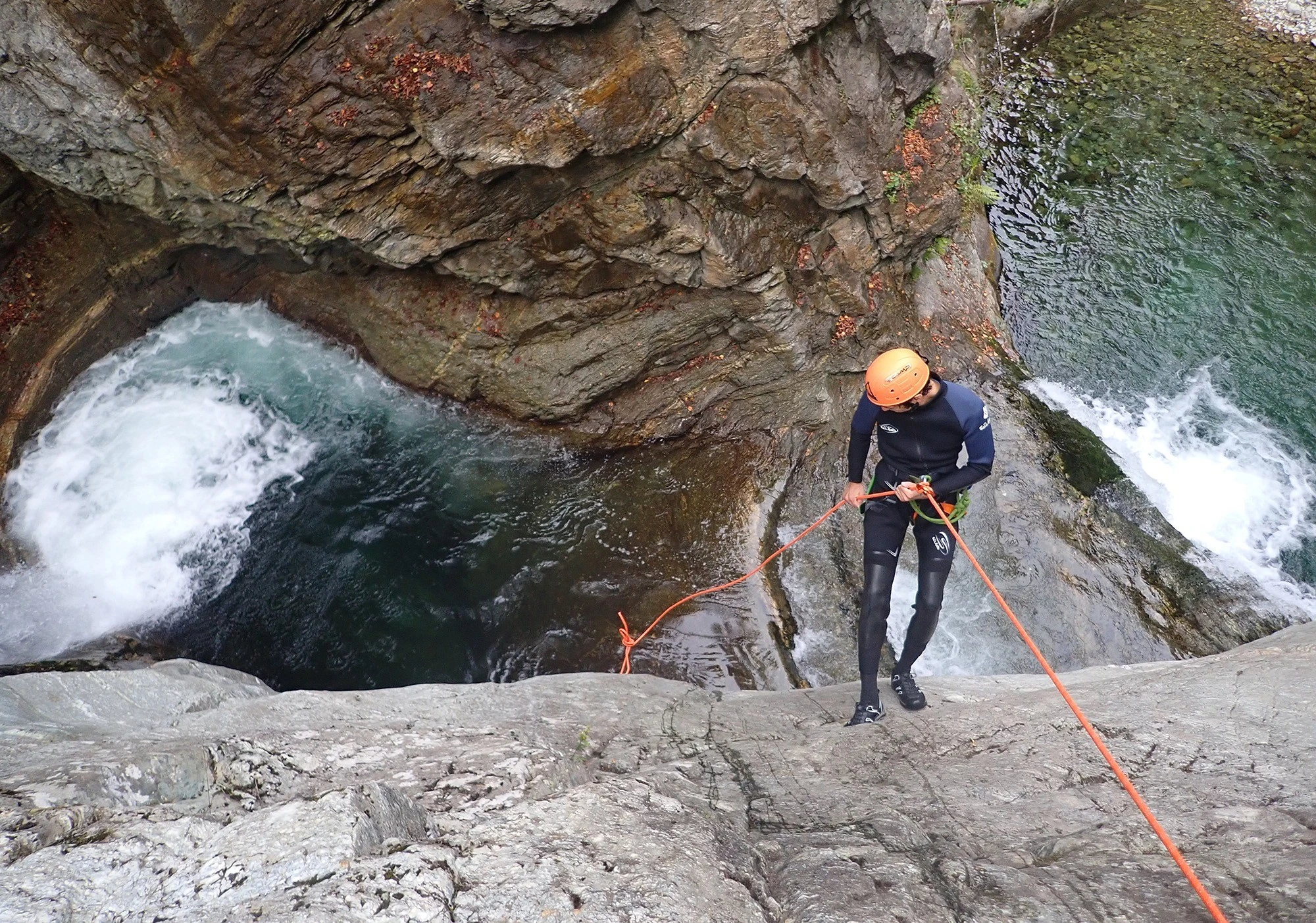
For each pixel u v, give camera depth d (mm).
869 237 7344
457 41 5590
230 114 5734
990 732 3789
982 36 12031
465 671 6297
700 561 6738
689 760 3654
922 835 2859
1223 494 7711
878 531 4121
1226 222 10031
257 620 6488
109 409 7250
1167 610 6652
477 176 6133
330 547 6875
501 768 3094
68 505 6816
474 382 7410
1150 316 9172
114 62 5488
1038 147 10945
